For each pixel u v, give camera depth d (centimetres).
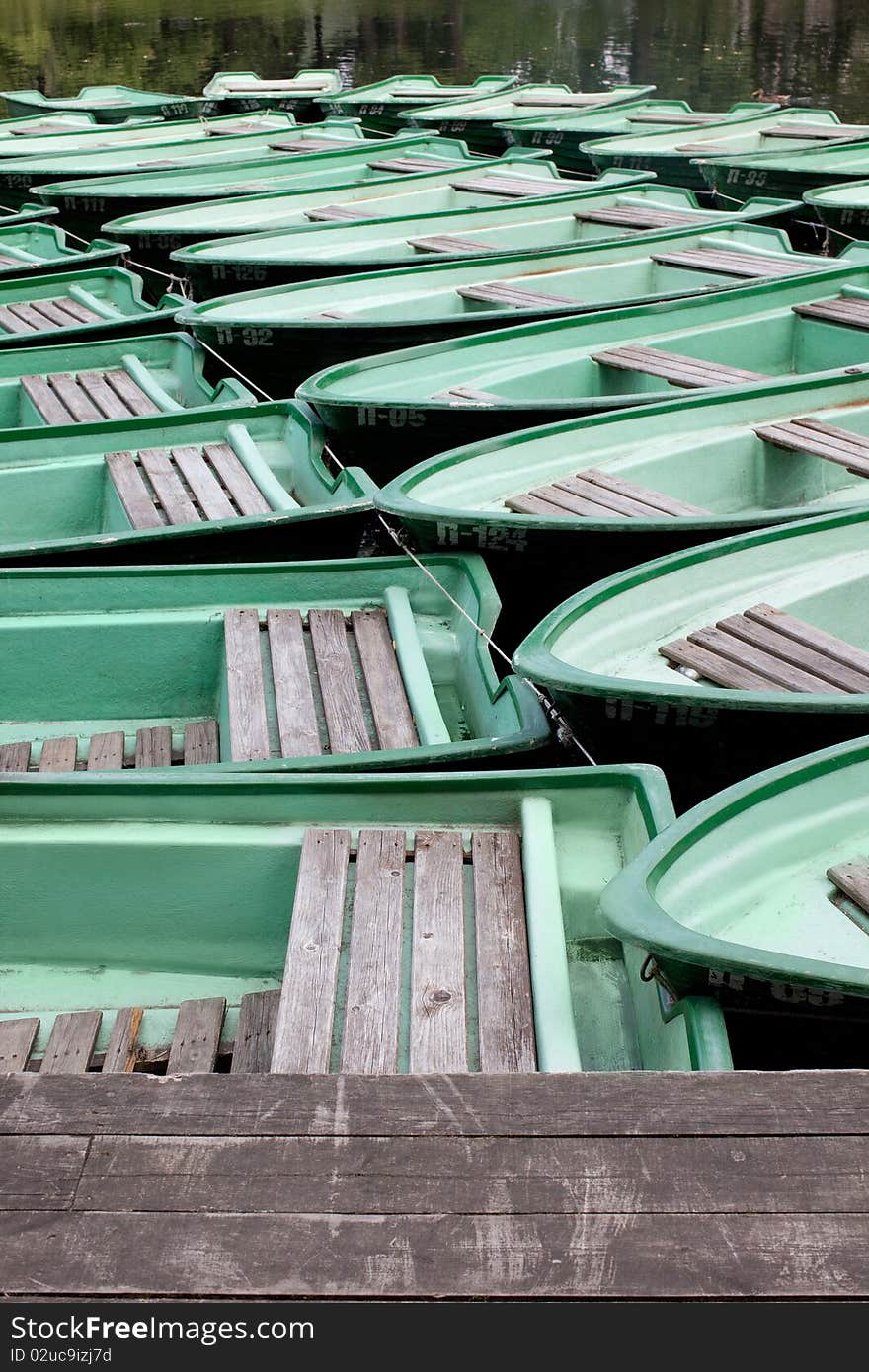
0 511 560
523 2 2797
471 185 1032
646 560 474
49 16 2614
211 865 304
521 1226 183
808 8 2662
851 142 1105
